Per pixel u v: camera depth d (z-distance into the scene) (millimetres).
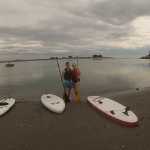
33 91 8383
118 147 2832
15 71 21875
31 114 4438
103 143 2961
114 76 14414
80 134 3303
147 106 5133
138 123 3816
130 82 10992
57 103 5020
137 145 2891
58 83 10914
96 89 8711
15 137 3168
